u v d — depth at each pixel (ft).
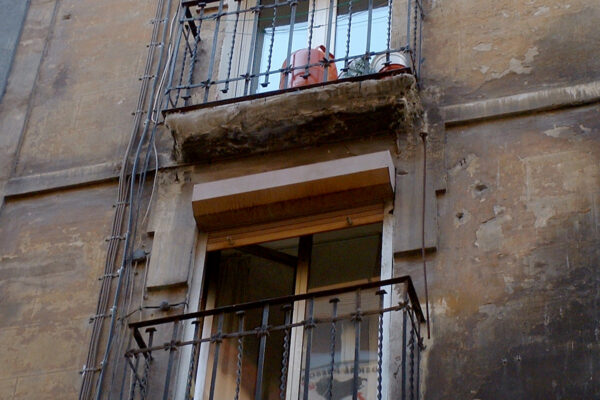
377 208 32.86
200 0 38.11
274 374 32.40
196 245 33.96
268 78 36.11
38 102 39.17
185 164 35.70
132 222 35.04
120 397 29.73
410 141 33.96
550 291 29.94
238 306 29.50
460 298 30.50
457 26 36.45
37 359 32.86
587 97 33.17
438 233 31.91
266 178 33.40
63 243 35.22
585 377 28.35
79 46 40.34
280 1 39.86
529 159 32.55
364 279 32.55
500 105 33.91
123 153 36.88
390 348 30.14
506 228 31.42
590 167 31.83
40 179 36.91
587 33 34.81
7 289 34.55
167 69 38.70
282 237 33.45
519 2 36.27
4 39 41.11
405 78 33.78
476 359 29.40
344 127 34.32
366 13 39.04
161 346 30.12
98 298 33.71
